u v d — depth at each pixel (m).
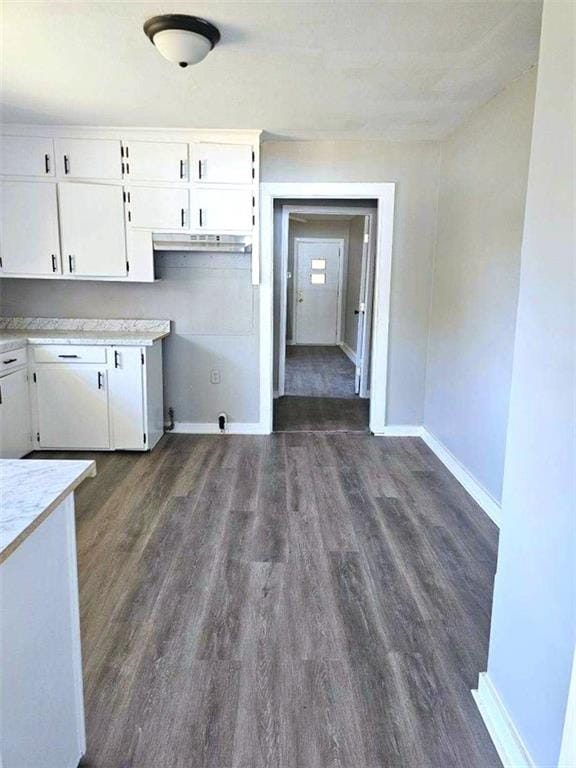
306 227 9.85
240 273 4.32
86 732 1.55
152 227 3.92
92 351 3.79
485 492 3.13
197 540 2.70
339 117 3.44
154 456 3.92
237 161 3.89
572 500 1.21
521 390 1.46
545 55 1.33
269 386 4.48
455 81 2.79
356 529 2.86
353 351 8.63
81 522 2.88
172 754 1.49
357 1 1.96
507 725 1.51
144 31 2.24
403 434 4.56
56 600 1.28
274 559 2.53
